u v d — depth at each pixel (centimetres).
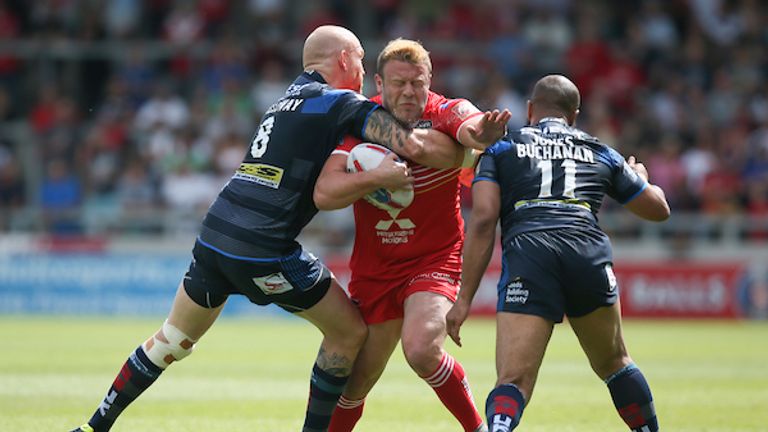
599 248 1947
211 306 2106
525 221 1958
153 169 7488
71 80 8350
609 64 8562
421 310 2089
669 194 7294
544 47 8625
